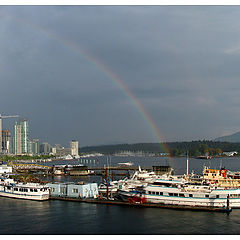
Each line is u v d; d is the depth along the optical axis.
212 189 133.62
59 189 160.75
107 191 152.75
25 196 155.00
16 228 108.69
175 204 137.00
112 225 111.69
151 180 171.88
